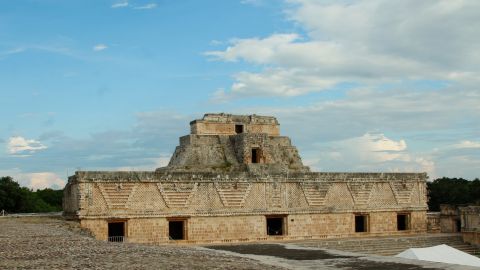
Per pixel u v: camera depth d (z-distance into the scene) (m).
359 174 76.75
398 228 81.06
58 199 159.12
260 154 74.62
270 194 70.81
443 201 128.88
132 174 64.00
